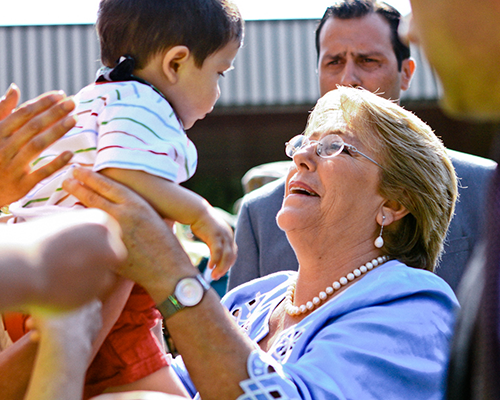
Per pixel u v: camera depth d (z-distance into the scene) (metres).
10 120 1.42
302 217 2.03
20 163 1.38
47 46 12.05
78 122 1.57
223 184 12.61
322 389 1.51
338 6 3.08
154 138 1.52
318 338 1.73
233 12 1.79
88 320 1.14
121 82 1.64
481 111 0.86
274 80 12.27
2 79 12.00
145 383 1.60
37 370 1.06
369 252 2.07
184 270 1.47
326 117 2.18
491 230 0.96
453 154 2.69
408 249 2.10
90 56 12.07
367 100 2.13
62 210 1.49
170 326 1.47
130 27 1.67
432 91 11.29
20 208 1.56
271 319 2.16
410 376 1.61
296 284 2.16
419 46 0.88
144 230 1.44
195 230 1.52
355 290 1.87
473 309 1.07
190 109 1.76
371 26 2.99
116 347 1.60
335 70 3.12
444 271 2.51
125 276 1.47
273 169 3.80
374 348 1.63
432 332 1.71
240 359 1.48
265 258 2.75
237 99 12.21
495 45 0.80
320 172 2.06
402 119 2.11
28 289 0.65
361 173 2.03
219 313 1.49
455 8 0.81
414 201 2.04
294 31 12.33
